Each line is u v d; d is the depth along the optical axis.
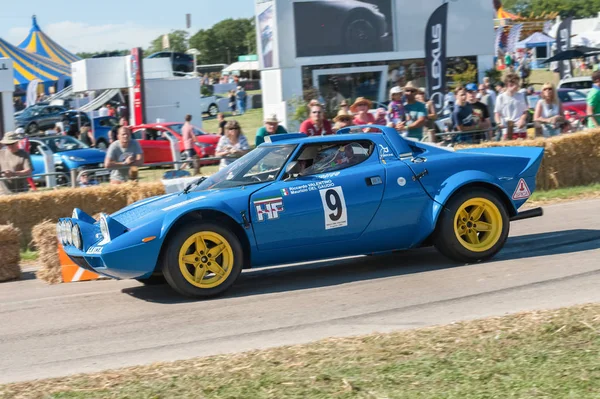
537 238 11.89
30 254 13.98
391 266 10.55
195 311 8.66
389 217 9.93
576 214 13.98
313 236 9.63
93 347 7.45
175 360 6.66
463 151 10.66
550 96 17.88
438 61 23.14
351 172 9.89
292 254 9.66
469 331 6.78
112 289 10.41
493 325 6.90
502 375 5.64
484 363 5.91
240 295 9.38
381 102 30.98
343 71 30.41
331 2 29.64
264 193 9.42
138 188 14.57
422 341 6.58
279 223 9.44
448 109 23.81
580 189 16.81
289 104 29.16
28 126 46.88
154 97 38.88
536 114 18.11
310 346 6.70
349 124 14.85
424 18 31.08
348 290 9.23
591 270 9.26
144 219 9.15
